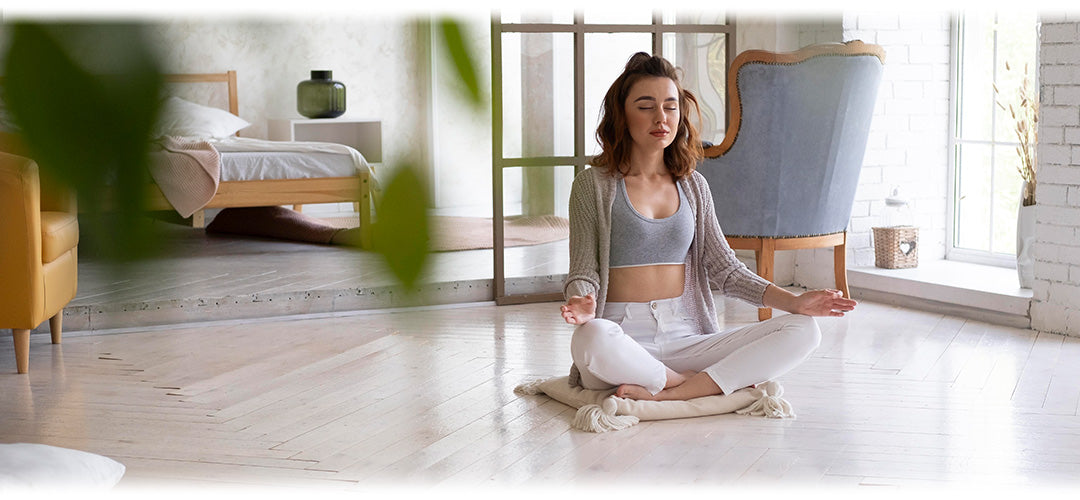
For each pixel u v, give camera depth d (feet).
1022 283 15.37
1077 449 9.48
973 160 17.67
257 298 15.97
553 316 16.35
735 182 15.12
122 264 0.99
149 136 0.97
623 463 9.20
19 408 11.23
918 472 8.86
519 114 16.61
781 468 9.00
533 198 17.21
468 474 8.95
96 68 0.94
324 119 25.41
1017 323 14.87
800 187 15.07
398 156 1.08
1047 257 14.35
